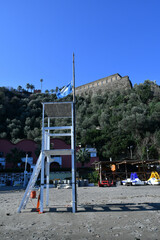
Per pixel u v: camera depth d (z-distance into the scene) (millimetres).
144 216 7152
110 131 74000
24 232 5586
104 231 5516
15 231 5711
